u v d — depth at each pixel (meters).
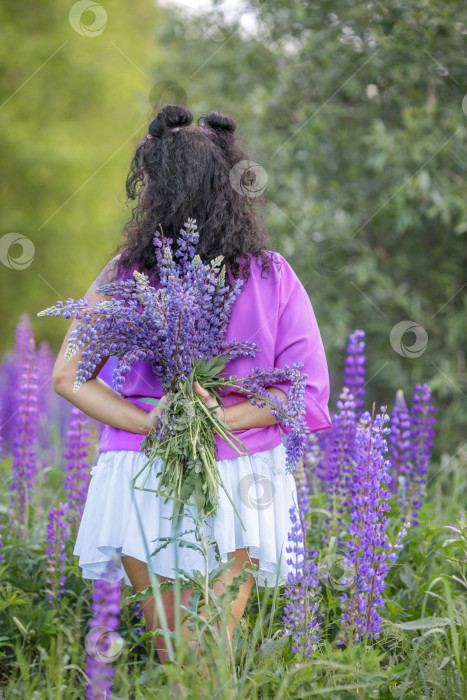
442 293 7.67
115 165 19.12
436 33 6.69
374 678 2.60
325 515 4.11
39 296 19.17
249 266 2.92
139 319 2.69
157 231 2.90
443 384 7.15
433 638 3.22
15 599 3.37
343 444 3.91
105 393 2.88
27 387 4.45
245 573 2.76
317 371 2.94
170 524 2.82
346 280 7.47
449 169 7.18
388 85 7.21
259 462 2.90
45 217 19.02
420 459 4.21
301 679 2.56
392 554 2.90
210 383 2.79
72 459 4.36
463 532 3.45
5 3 18.20
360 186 7.52
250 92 7.96
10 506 4.43
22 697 2.71
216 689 2.45
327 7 7.11
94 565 2.90
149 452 2.79
